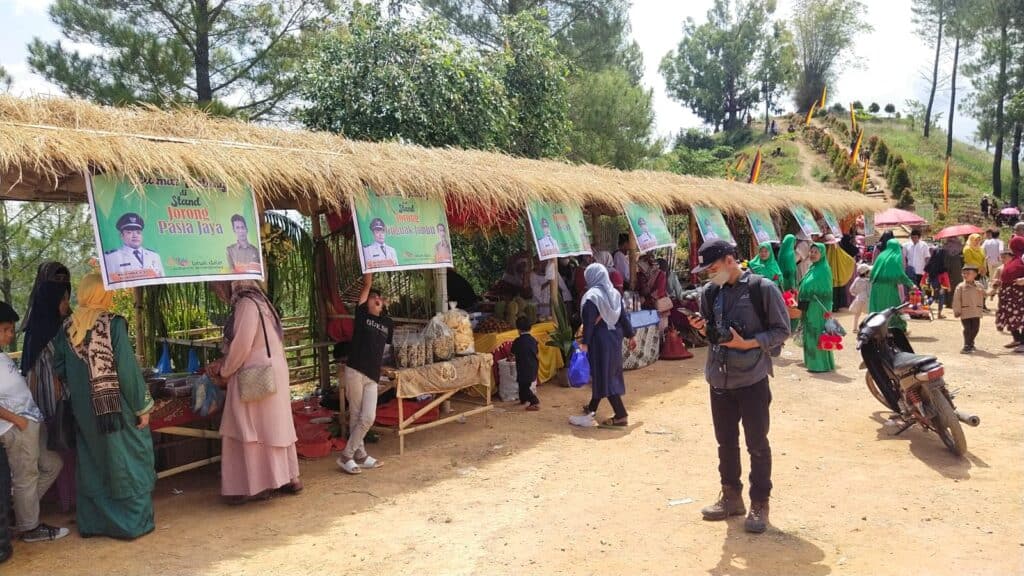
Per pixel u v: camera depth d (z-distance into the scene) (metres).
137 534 4.62
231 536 4.67
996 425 6.67
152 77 14.76
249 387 5.05
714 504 4.78
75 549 4.47
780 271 11.27
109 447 4.51
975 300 10.29
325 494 5.47
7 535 4.29
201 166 5.16
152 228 4.91
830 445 6.31
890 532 4.40
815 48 78.25
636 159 23.41
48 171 4.54
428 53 15.07
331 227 8.42
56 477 4.95
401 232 6.85
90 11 14.51
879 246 17.36
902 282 9.64
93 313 4.54
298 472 5.50
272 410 5.18
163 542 4.58
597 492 5.36
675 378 9.59
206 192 5.30
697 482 5.50
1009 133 44.22
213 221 5.29
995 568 3.88
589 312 7.15
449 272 10.80
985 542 4.21
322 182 6.10
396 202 6.90
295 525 4.86
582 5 24.77
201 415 5.51
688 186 13.02
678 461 6.04
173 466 6.00
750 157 59.72
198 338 8.04
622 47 28.86
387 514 5.04
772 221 16.06
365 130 14.61
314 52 16.02
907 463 5.73
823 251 9.36
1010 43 43.22
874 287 9.90
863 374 9.32
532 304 9.51
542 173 9.39
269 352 5.18
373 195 6.67
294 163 5.98
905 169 39.69
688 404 8.08
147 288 7.67
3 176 4.92
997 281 10.71
